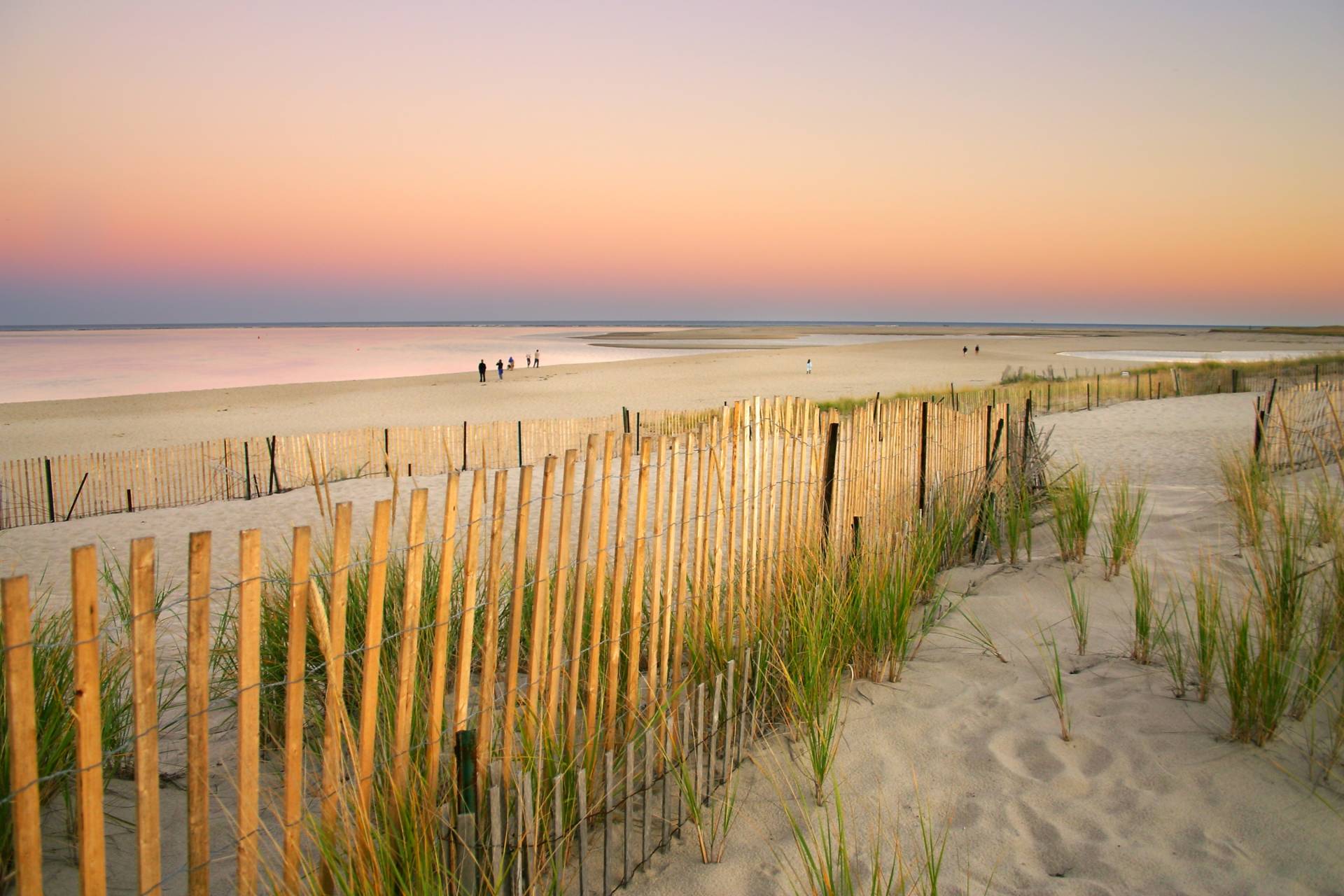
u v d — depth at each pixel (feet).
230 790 9.44
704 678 10.53
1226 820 8.35
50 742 8.39
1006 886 7.67
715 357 179.11
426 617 11.50
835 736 10.55
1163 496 23.68
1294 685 10.12
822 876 7.18
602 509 8.27
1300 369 85.40
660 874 8.10
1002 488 21.59
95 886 5.05
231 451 41.37
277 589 12.42
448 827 7.18
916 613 15.02
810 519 13.08
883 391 96.27
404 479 40.73
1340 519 14.01
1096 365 136.36
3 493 35.88
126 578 17.58
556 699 8.32
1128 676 11.68
